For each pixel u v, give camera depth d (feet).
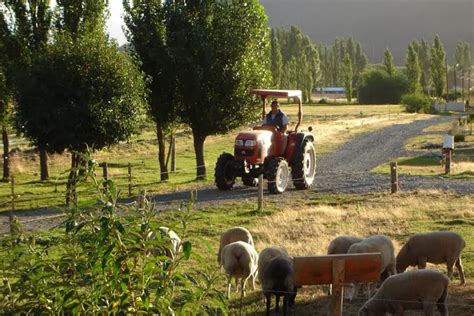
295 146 87.71
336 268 25.45
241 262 42.55
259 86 109.70
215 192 87.45
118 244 22.15
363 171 112.06
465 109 378.73
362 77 471.21
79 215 23.34
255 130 87.25
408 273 35.40
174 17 105.91
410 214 69.72
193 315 22.82
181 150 159.53
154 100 107.65
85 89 86.99
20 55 108.99
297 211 71.36
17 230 26.78
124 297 22.38
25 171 130.41
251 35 107.96
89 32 100.99
